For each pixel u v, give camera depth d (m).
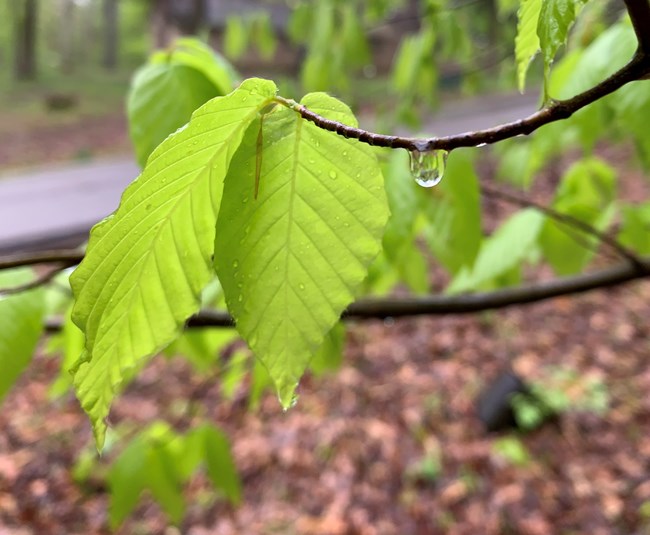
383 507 3.91
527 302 1.30
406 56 2.42
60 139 14.83
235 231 0.45
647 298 6.13
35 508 4.02
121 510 1.35
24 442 4.62
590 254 1.54
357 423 4.65
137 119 0.87
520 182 1.93
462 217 1.02
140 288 0.46
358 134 0.45
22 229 7.51
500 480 4.04
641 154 1.19
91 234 0.43
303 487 4.12
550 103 0.45
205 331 1.49
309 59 2.52
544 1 0.47
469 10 2.98
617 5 1.39
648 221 1.54
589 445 4.28
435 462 4.21
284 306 0.45
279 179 0.45
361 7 2.71
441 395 4.92
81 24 38.88
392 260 0.92
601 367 5.15
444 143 0.45
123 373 0.46
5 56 29.75
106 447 4.41
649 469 3.96
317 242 0.45
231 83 1.02
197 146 0.44
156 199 0.44
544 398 4.60
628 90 0.97
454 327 5.90
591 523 3.64
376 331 5.88
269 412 4.85
